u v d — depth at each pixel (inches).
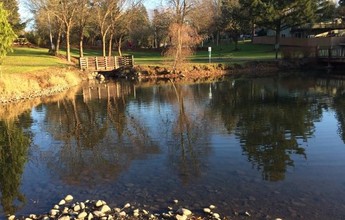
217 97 1216.2
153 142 687.1
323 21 2947.8
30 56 2154.3
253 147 631.8
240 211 383.9
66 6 2114.9
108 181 486.9
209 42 3796.8
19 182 496.1
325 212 382.3
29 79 1359.5
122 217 368.2
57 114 987.3
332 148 614.5
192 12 2313.0
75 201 420.2
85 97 1284.4
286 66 2114.9
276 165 537.0
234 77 1809.8
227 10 3016.7
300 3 2134.6
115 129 804.6
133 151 630.5
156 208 394.0
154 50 3366.1
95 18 2313.0
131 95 1318.9
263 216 371.6
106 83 1720.0
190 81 1715.1
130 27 3002.0
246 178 486.3
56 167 557.9
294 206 396.8
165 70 1936.5
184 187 457.7
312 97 1151.0
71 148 663.8
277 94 1234.6
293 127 772.0
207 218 365.1
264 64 2105.1
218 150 621.6
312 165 534.3
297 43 2672.2
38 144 698.2
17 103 1161.4
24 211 399.9
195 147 642.2
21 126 853.8
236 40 3019.2
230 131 751.7
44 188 468.4
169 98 1227.2
